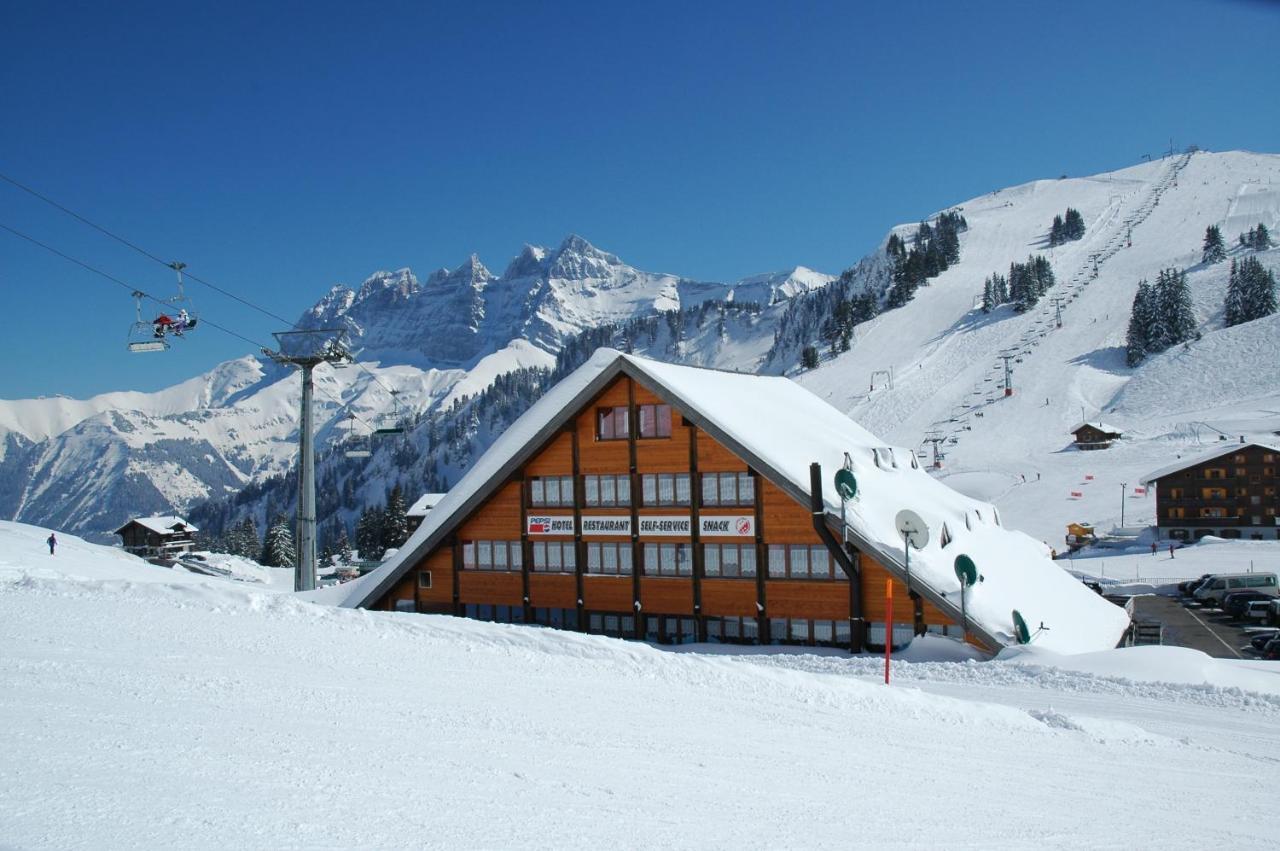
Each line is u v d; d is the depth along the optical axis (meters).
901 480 41.41
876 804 11.64
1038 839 10.79
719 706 16.97
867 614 34.28
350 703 13.84
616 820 9.56
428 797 9.48
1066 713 19.36
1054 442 144.75
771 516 36.06
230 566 105.19
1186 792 14.26
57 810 7.68
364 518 151.88
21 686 12.56
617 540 38.66
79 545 73.69
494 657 19.34
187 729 11.08
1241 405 140.00
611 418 39.34
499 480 39.69
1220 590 59.84
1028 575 39.88
